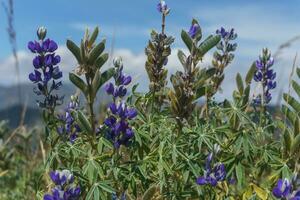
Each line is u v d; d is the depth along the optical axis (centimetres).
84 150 124
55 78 132
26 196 193
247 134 125
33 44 131
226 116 138
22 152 225
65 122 131
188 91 130
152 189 119
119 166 122
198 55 131
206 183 121
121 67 126
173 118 132
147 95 142
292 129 129
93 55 124
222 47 154
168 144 124
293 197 109
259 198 126
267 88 147
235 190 133
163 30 142
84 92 125
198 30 132
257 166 129
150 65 142
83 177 120
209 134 125
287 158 126
